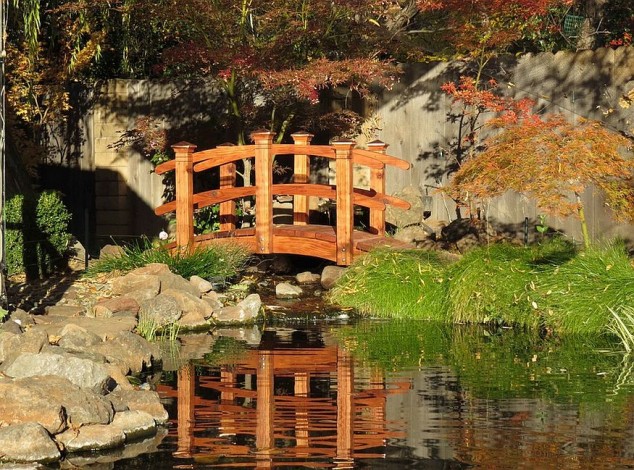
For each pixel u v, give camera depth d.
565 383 9.31
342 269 15.07
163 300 12.32
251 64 16.17
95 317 11.95
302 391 9.09
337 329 12.30
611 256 12.54
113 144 19.11
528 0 15.95
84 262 15.35
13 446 7.29
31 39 16.34
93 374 8.52
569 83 16.19
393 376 9.62
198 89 19.09
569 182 13.07
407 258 13.87
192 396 8.95
